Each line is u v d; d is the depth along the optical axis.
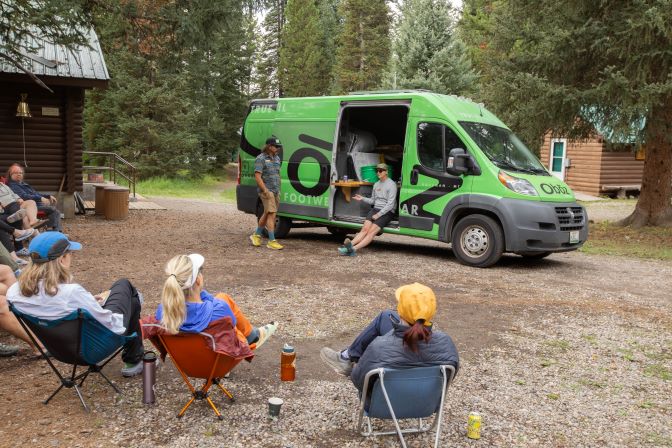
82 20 9.86
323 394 4.40
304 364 4.99
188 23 10.53
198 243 10.76
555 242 9.10
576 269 9.62
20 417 3.86
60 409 3.99
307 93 47.22
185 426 3.82
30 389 4.30
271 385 4.54
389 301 7.05
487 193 9.18
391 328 3.69
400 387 3.40
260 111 12.00
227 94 36.91
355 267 9.01
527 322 6.39
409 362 3.38
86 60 13.62
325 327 5.98
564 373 4.99
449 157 9.49
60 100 13.98
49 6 8.80
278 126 11.65
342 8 44.88
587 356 5.41
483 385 4.68
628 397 4.55
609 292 7.93
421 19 27.86
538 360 5.27
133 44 11.57
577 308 7.02
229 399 4.25
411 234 10.04
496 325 6.25
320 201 11.05
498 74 14.68
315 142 11.10
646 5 11.88
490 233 9.17
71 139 14.04
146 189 26.03
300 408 4.15
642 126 13.27
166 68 11.87
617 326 6.35
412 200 9.98
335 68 45.94
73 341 3.88
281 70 48.38
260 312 6.41
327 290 7.47
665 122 13.19
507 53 14.74
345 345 5.49
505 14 14.55
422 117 9.91
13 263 5.71
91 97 30.31
